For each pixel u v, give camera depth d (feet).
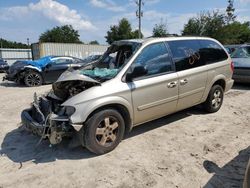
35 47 98.43
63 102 13.60
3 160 13.78
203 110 20.66
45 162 13.42
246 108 22.18
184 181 11.55
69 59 43.01
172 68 16.39
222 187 11.08
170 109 16.66
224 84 20.71
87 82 14.32
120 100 13.84
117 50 17.48
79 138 13.41
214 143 15.24
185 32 138.82
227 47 35.32
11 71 39.78
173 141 15.56
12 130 18.12
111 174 12.16
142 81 14.79
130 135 16.48
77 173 12.31
